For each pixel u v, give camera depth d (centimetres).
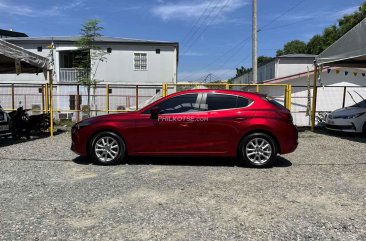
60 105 2403
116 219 449
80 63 2494
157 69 2733
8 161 813
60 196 539
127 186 597
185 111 768
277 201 526
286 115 766
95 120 779
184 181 634
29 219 446
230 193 563
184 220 448
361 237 404
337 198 543
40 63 1311
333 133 1441
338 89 1877
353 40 1220
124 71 2703
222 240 392
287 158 880
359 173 711
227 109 765
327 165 791
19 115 1266
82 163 793
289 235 407
